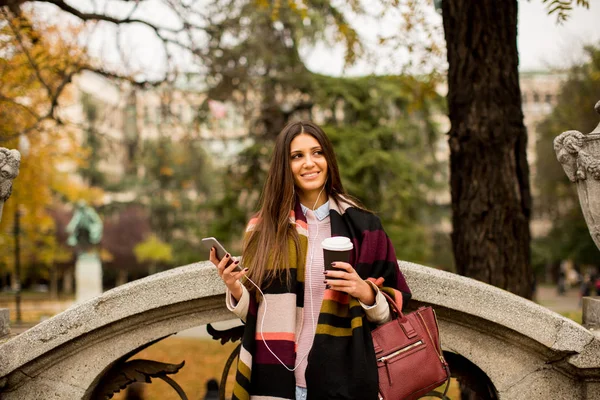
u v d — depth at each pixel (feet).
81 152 41.63
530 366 9.43
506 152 14.12
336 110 50.24
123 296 9.23
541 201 116.78
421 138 51.62
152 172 89.15
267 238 8.00
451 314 9.45
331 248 7.13
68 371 9.46
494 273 14.01
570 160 9.77
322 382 7.27
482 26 14.12
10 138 25.05
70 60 26.12
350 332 7.53
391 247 8.11
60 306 82.53
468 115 14.28
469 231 14.32
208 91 34.17
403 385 7.55
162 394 27.45
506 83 14.20
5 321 10.08
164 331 9.60
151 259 136.77
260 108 44.88
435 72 21.26
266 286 7.84
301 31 39.09
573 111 76.59
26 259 87.76
